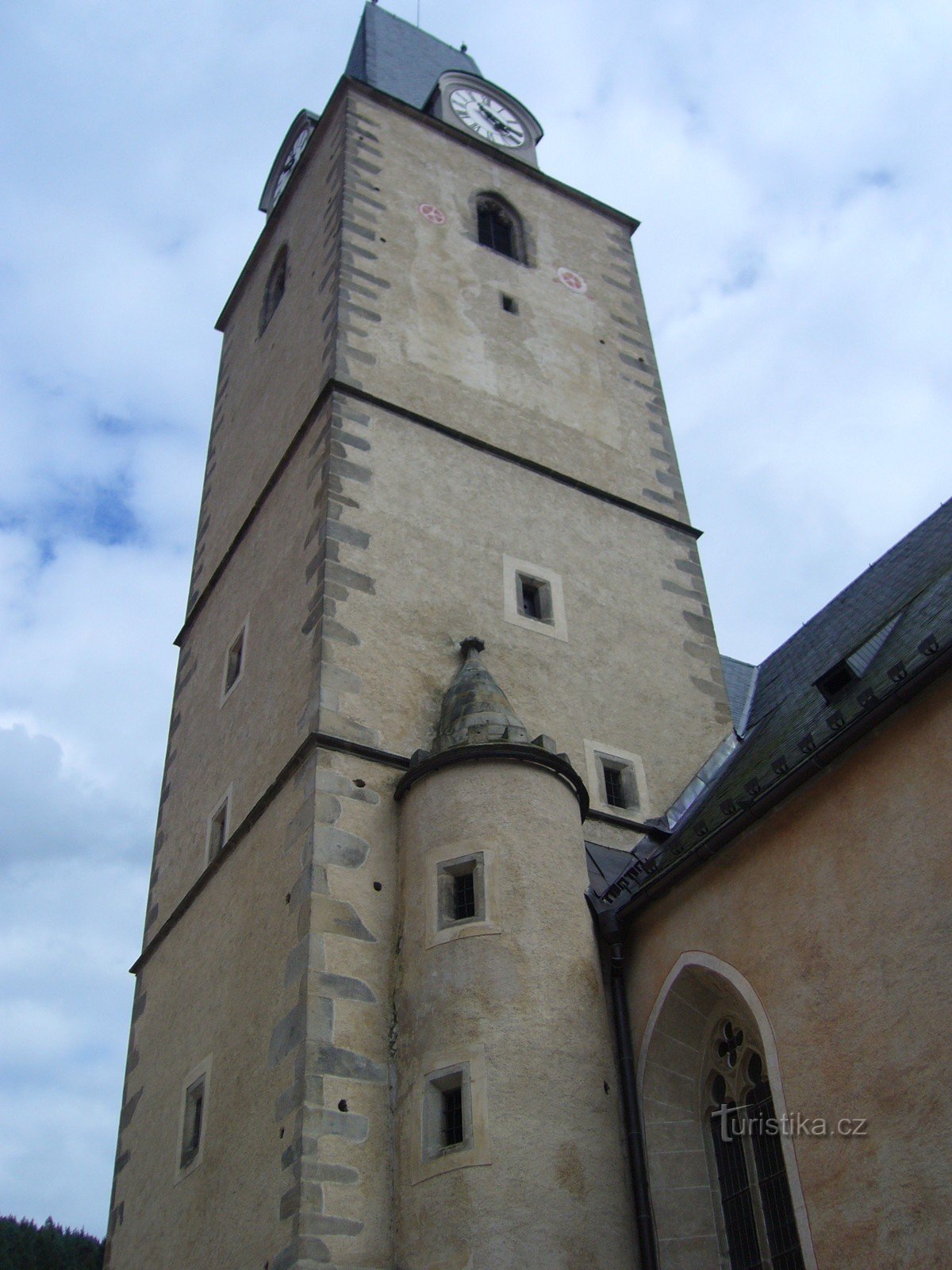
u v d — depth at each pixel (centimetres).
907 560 2072
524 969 1460
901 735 1290
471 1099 1367
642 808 1864
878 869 1264
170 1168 1642
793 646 2302
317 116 3141
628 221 2977
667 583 2236
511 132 2986
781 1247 1312
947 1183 1097
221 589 2295
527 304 2547
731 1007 1438
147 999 1933
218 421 2788
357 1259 1305
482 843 1548
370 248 2403
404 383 2203
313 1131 1361
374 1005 1477
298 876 1568
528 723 1869
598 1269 1309
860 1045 1216
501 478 2167
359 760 1666
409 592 1897
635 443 2442
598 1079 1436
